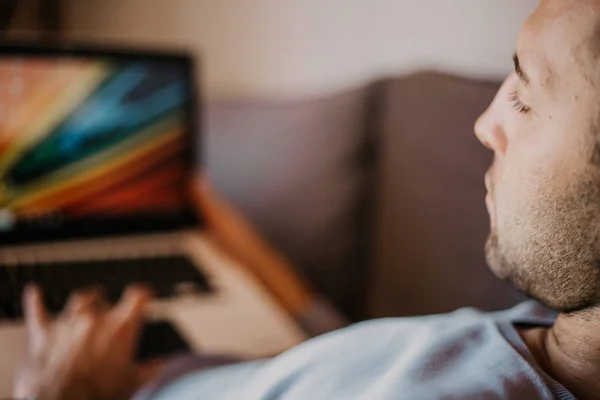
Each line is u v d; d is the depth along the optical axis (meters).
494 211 0.38
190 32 1.40
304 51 1.13
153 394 0.54
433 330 0.41
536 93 0.34
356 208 0.93
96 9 1.54
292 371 0.41
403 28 0.92
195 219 1.04
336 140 0.95
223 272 0.90
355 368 0.39
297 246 1.02
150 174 0.99
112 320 0.64
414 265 0.80
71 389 0.59
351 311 0.95
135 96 0.96
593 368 0.35
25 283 0.80
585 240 0.33
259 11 1.23
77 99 0.92
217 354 0.61
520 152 0.35
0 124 0.89
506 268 0.37
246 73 1.28
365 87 0.92
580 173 0.32
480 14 0.77
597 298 0.34
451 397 0.33
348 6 1.02
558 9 0.35
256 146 1.13
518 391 0.34
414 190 0.79
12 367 0.64
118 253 0.94
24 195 0.92
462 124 0.72
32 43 0.89
